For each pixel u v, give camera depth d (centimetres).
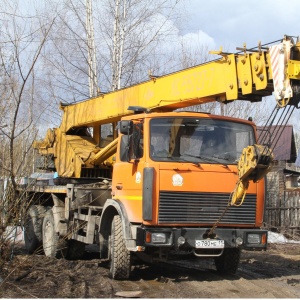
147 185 820
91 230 1009
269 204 1892
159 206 820
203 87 891
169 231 814
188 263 1130
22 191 884
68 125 1283
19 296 715
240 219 867
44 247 1191
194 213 837
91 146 1245
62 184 1255
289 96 729
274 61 756
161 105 976
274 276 982
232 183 862
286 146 2428
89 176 1209
